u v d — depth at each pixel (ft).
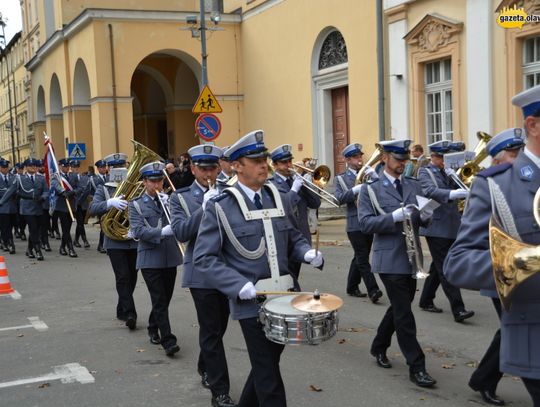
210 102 48.26
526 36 39.78
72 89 88.58
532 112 9.15
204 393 17.95
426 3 47.47
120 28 74.74
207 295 16.79
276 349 13.04
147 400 17.52
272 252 13.37
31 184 45.60
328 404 16.74
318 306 11.57
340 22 58.39
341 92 62.75
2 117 217.36
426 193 24.35
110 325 25.79
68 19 93.25
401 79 50.47
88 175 53.67
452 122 46.37
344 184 28.84
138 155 25.11
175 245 21.66
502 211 9.19
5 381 19.36
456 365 19.48
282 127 70.49
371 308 27.12
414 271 17.63
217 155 19.07
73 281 35.94
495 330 23.06
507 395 17.02
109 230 24.72
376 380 18.42
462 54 44.47
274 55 70.95
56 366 20.66
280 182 26.21
